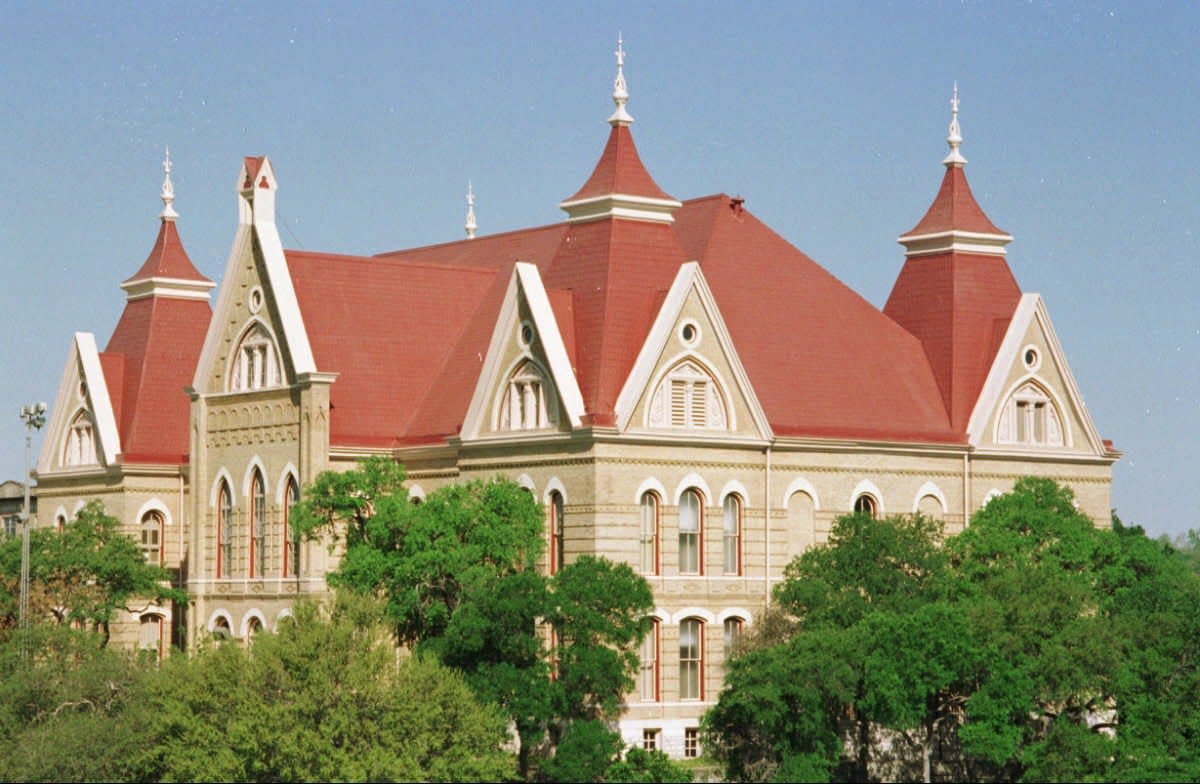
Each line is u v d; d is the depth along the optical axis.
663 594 102.81
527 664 95.38
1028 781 93.94
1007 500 109.00
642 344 104.88
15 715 96.88
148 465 127.75
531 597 94.44
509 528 99.12
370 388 114.44
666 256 108.31
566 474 102.56
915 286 120.62
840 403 111.19
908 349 117.88
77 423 133.12
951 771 105.62
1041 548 108.31
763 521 106.44
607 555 100.94
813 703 92.00
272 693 91.94
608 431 100.81
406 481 112.75
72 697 96.81
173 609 126.38
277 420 113.31
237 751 90.69
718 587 104.62
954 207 120.12
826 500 109.19
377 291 117.94
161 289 132.50
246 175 116.50
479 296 121.06
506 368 106.50
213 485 118.62
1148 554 108.75
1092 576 107.00
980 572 103.88
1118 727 96.25
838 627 96.81
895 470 112.06
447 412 112.50
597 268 106.62
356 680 90.69
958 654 92.94
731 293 111.62
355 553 98.75
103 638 109.75
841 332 114.94
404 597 98.06
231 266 117.50
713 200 115.94
